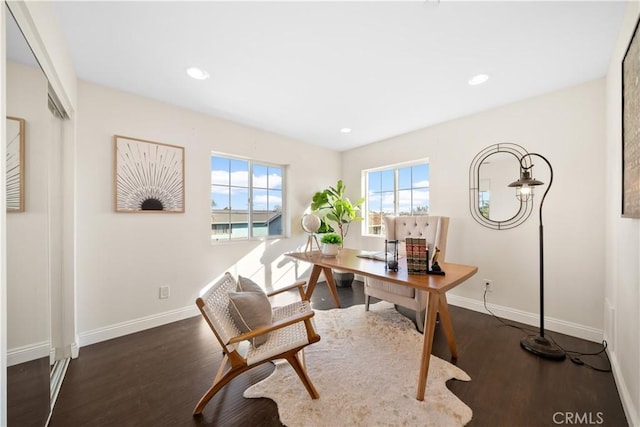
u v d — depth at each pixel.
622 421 1.37
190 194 2.82
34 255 1.34
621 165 1.53
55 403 1.52
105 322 2.29
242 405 1.50
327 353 2.01
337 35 1.65
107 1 1.37
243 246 3.29
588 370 1.79
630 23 1.37
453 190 3.07
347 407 1.45
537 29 1.59
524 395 1.56
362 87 2.32
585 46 1.75
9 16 1.07
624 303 1.55
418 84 2.27
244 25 1.56
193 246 2.84
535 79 2.19
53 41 1.43
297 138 3.84
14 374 1.19
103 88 2.29
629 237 1.47
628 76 1.36
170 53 1.84
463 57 1.88
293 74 2.12
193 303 2.83
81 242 2.17
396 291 2.50
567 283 2.32
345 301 3.27
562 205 2.35
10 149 1.15
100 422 1.38
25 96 1.25
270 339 1.60
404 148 3.61
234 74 2.12
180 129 2.75
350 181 4.41
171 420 1.40
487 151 2.79
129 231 2.42
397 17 1.50
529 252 2.54
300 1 1.38
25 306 1.27
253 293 1.70
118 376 1.78
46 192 1.44
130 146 2.42
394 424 1.33
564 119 2.33
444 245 2.60
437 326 2.51
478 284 2.87
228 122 3.14
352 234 4.39
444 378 1.70
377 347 2.10
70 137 2.01
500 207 2.71
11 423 1.17
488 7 1.42
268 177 3.71
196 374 1.80
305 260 2.45
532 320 2.51
